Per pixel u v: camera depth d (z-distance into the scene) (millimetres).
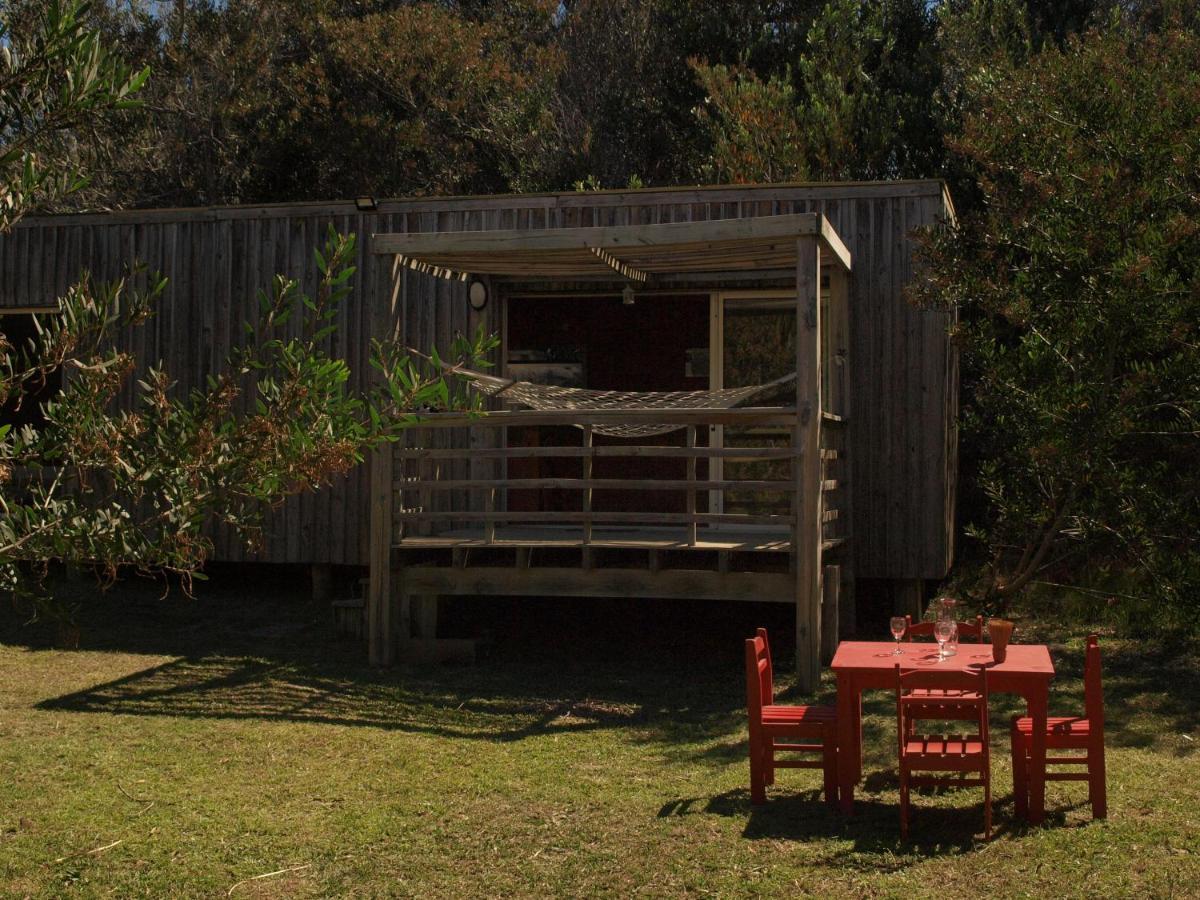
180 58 18359
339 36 19031
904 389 8039
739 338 8750
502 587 7219
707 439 8914
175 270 9297
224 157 18766
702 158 15305
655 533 8234
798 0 16750
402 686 6777
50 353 2887
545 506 9156
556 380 9031
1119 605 8438
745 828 4367
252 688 6723
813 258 6484
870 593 9258
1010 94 8094
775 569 7258
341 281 3189
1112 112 7719
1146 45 9148
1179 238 7074
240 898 3848
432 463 8508
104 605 9219
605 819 4508
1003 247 7988
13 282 9672
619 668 7266
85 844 4281
